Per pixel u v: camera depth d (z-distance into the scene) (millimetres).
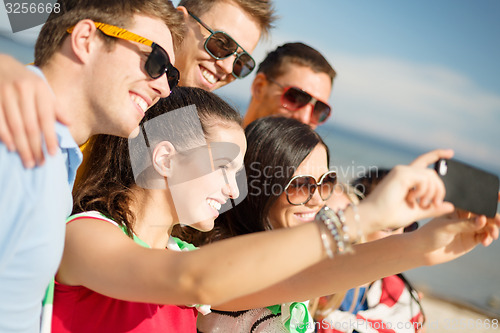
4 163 1083
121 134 1474
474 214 1353
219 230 2221
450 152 1156
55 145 1073
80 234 1399
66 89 1399
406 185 1084
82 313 1490
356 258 1694
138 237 1629
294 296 1824
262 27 3529
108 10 1410
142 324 1584
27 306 1248
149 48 1442
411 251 1537
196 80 3389
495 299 9828
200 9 3342
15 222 1129
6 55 1114
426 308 7453
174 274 1194
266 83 4199
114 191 1575
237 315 2102
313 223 1164
